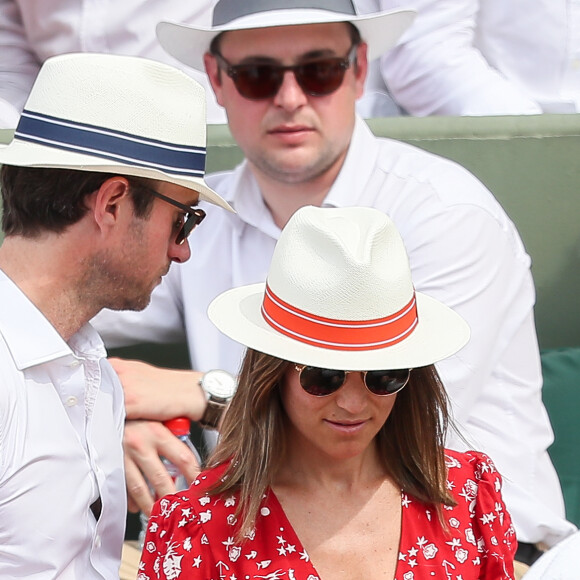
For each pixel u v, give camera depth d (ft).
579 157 50.24
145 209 28.89
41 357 27.96
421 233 42.52
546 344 52.42
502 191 50.21
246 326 26.13
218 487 26.76
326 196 43.52
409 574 26.71
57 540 28.84
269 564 26.20
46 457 28.19
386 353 25.07
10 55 53.62
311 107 40.88
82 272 28.73
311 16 39.81
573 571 21.95
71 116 28.14
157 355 47.67
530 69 58.54
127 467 36.99
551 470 45.47
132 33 52.65
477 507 27.94
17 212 28.40
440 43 55.77
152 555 27.02
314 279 25.04
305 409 25.71
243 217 44.62
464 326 27.12
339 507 27.22
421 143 49.37
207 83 54.13
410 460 27.58
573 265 51.52
